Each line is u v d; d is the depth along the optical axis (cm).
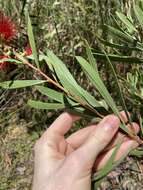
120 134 22
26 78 43
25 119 54
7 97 54
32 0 47
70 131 47
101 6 43
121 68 42
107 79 43
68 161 22
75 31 46
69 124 25
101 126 21
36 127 52
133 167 44
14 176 49
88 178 21
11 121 54
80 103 21
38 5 47
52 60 21
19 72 45
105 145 21
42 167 23
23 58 22
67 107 21
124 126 21
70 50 47
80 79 47
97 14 44
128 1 38
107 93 20
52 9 47
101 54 23
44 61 23
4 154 51
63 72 21
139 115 23
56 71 21
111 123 21
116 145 21
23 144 52
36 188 22
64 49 48
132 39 27
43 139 24
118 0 40
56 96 21
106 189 44
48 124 52
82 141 25
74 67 47
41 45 48
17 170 50
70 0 47
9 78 44
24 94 53
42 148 24
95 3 45
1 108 53
